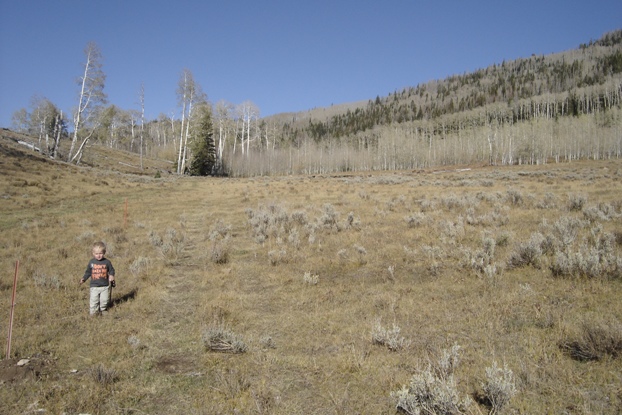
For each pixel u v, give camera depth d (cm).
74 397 454
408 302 714
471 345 528
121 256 1177
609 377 411
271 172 8406
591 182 2739
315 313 708
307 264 1023
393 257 1019
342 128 19988
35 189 2508
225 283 912
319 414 412
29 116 7256
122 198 2638
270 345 587
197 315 718
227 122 7675
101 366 509
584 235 988
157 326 684
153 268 1032
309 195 2722
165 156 9088
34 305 775
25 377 499
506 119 13050
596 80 16700
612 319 522
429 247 1004
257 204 2388
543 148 8138
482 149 9362
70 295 840
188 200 2658
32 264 1066
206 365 535
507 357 480
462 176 4731
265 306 767
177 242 1338
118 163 6209
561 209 1497
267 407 425
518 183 3094
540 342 507
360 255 1037
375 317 664
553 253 878
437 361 478
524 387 412
